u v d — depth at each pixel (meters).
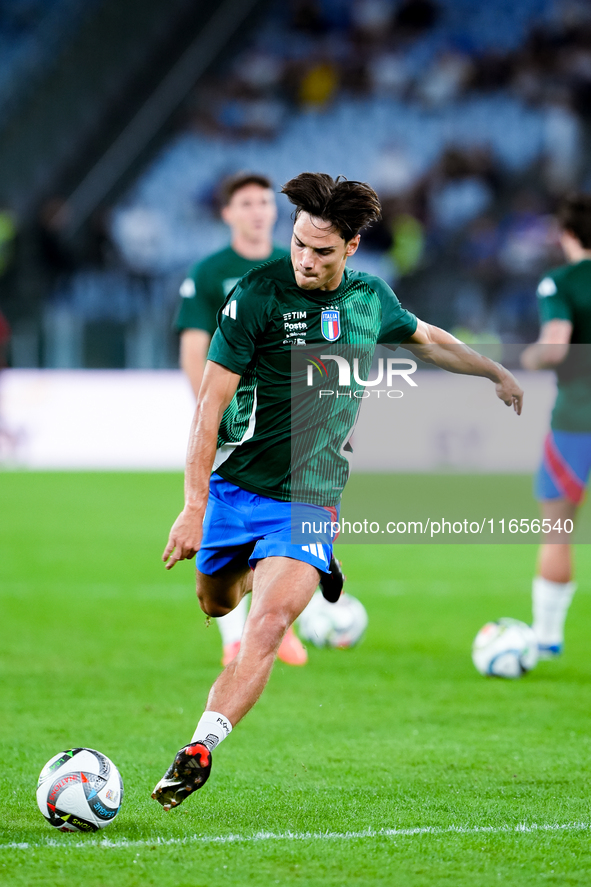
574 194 22.67
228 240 83.75
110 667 22.91
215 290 22.67
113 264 81.38
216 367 13.81
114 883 11.09
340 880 11.27
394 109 94.38
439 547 43.16
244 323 13.89
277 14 99.38
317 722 18.77
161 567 36.72
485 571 37.06
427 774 15.65
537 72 95.25
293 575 13.68
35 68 89.75
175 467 68.12
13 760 16.14
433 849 12.29
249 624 13.28
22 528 45.09
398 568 37.62
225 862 11.79
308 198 13.18
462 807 14.02
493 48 96.75
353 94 95.38
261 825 13.23
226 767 16.05
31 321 73.44
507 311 79.75
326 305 14.16
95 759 13.12
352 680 21.97
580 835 12.82
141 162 89.25
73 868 11.52
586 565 38.81
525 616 29.14
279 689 21.22
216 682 12.87
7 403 67.12
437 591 33.06
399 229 82.50
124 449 68.00
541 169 88.50
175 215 85.81
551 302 22.56
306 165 91.12
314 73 96.06
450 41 97.75
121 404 68.06
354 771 15.80
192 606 30.23
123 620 28.16
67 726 18.19
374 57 97.19
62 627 27.16
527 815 13.65
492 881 11.28
